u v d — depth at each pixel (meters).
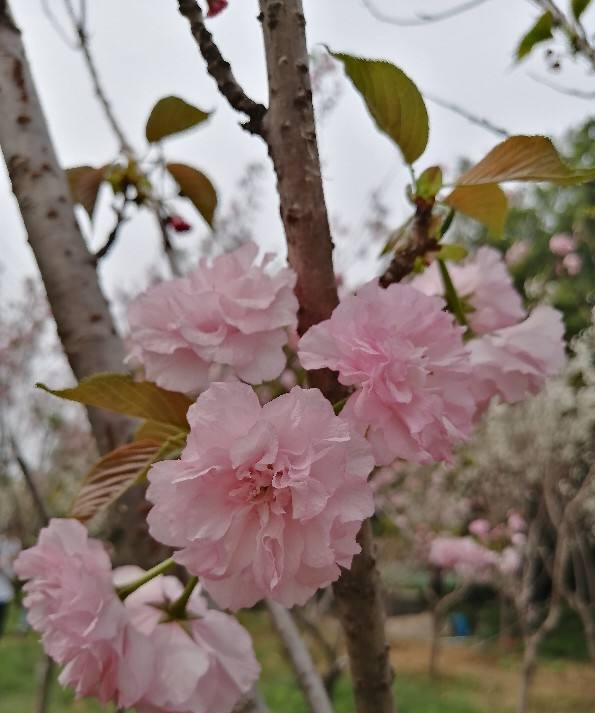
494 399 0.24
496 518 1.77
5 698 1.59
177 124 0.30
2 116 0.30
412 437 0.16
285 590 0.15
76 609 0.17
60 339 0.29
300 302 0.19
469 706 1.74
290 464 0.14
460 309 0.22
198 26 0.20
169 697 0.17
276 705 1.55
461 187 0.21
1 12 0.31
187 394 0.19
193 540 0.15
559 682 2.09
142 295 0.19
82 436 1.95
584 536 1.95
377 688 0.20
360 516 0.15
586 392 1.68
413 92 0.20
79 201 0.35
